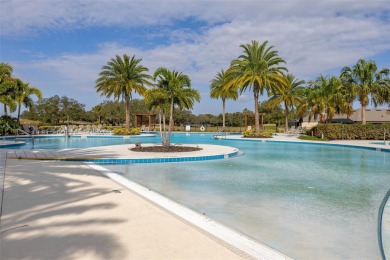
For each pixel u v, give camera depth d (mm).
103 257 3100
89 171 8359
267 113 60750
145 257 3119
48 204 5012
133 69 31438
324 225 4613
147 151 13906
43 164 9734
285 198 6195
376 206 5625
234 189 6992
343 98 29250
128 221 4223
